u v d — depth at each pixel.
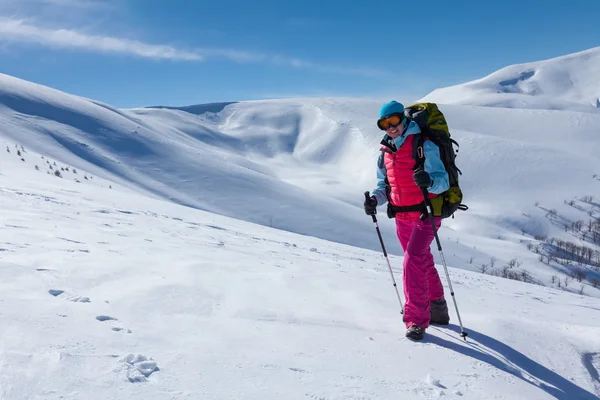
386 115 3.61
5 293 2.81
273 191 122.88
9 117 115.38
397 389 2.47
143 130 142.75
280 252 8.43
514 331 3.90
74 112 134.75
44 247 4.52
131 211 11.67
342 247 15.33
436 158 3.60
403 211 3.82
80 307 2.78
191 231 9.50
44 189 13.37
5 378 1.73
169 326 2.78
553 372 3.35
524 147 199.12
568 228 153.25
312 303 3.94
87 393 1.75
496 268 106.06
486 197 174.75
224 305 3.43
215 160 136.75
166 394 1.87
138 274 3.93
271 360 2.50
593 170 182.38
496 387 2.81
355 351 2.95
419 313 3.55
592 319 6.12
